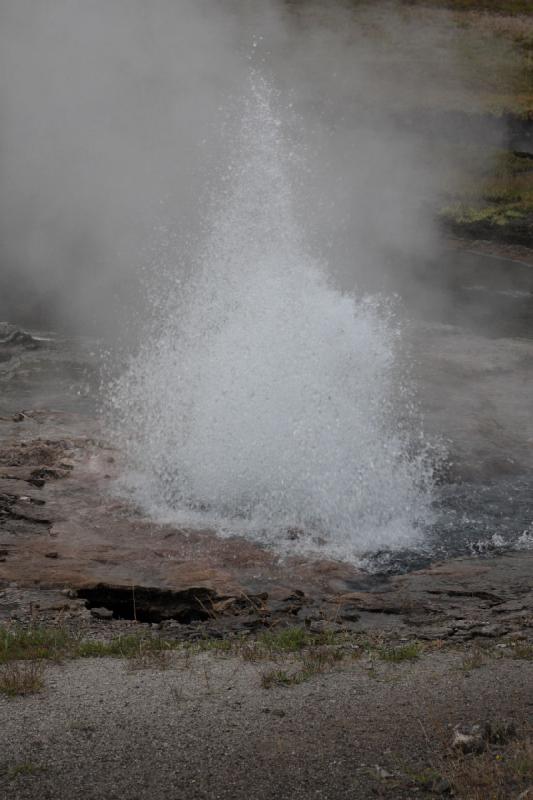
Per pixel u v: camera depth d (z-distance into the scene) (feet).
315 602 45.01
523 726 29.40
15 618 40.37
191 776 26.48
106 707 30.40
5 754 27.20
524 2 277.44
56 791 25.57
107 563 47.47
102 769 26.68
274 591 45.70
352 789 26.00
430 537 55.01
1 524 51.90
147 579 45.57
